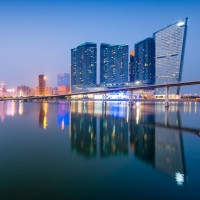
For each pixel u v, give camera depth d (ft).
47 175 60.95
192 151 88.22
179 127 155.94
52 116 233.55
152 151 88.28
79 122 182.91
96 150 89.20
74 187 53.88
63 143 101.65
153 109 361.30
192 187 54.70
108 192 51.67
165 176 61.52
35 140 108.27
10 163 70.79
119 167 68.54
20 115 243.19
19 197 48.55
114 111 309.22
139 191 52.42
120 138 114.83
